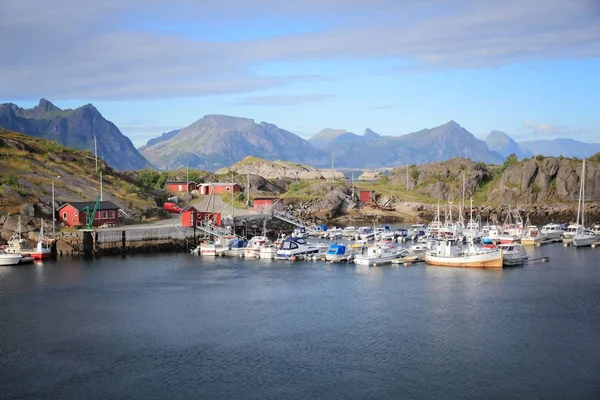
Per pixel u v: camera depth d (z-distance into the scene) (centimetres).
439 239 13238
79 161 19750
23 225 13075
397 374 5994
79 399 5522
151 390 5694
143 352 6656
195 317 7988
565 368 6081
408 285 9762
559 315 7856
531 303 8469
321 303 8656
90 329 7469
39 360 6431
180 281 10212
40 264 11812
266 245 13100
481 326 7444
